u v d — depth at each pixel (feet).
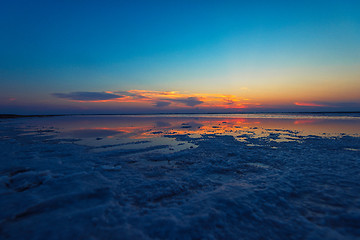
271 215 13.01
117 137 47.60
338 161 25.32
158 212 13.20
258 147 35.37
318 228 11.55
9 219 11.35
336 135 48.03
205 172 22.34
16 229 10.50
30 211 12.30
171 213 13.03
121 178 19.86
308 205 14.26
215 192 16.31
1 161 24.35
